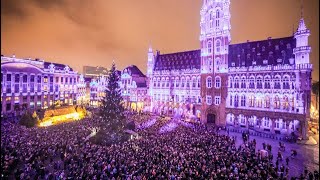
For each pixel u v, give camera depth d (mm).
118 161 27594
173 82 84500
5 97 80375
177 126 56375
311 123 65688
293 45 58781
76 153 31938
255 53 65500
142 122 62781
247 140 47281
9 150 32188
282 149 41000
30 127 53688
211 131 51562
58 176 24016
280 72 57281
